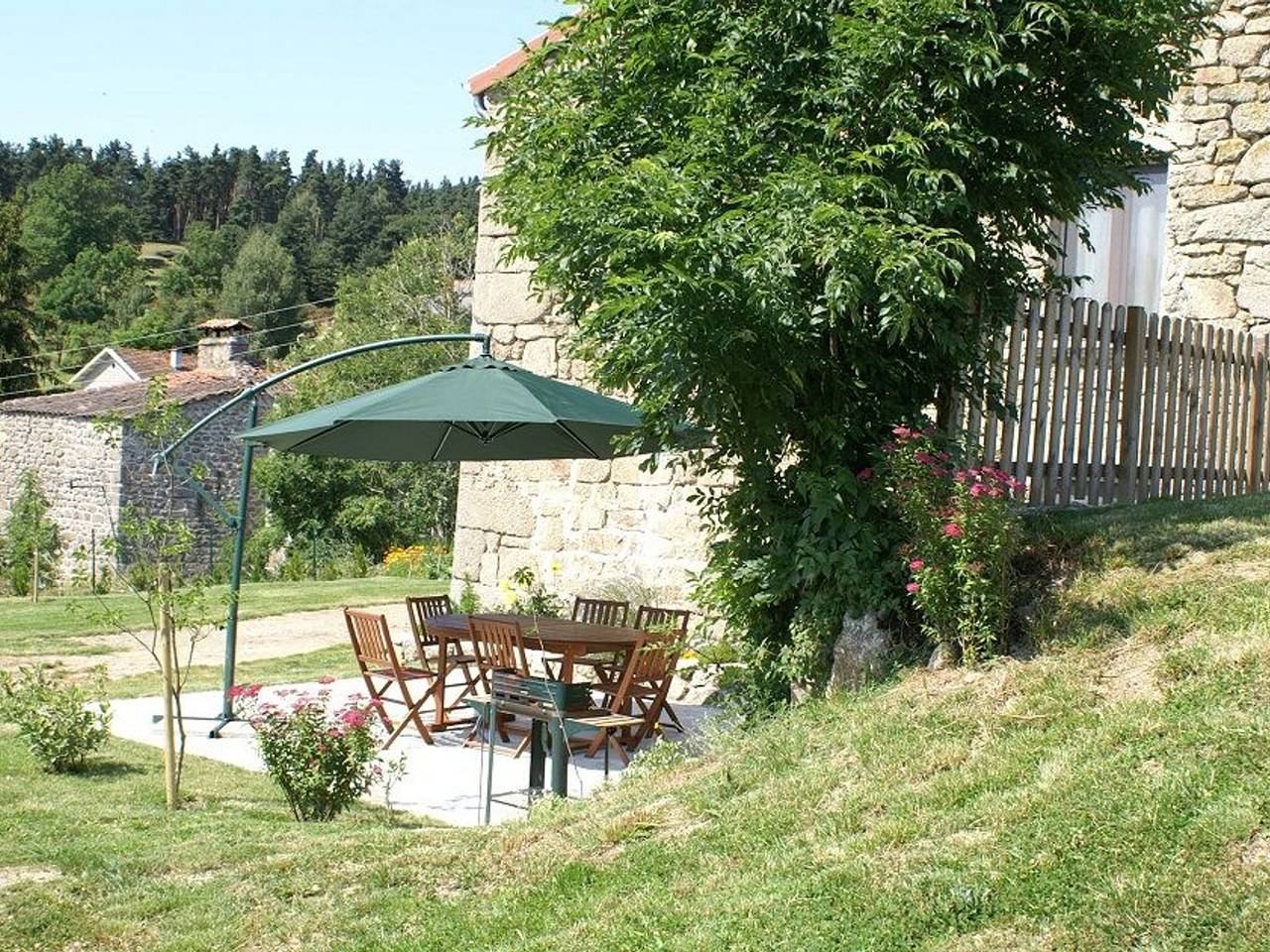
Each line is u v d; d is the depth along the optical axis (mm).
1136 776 4676
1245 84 10789
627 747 9430
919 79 7066
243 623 18188
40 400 39375
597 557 11945
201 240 108000
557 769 7688
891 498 7012
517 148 8414
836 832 5125
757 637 7684
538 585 12328
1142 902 3965
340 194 125312
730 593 7598
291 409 34719
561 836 6062
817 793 5574
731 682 7953
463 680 12453
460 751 9602
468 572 12945
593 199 7121
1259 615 5812
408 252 39031
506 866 5836
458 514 13055
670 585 11344
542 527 12406
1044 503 8039
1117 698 5488
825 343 7453
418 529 32719
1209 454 9406
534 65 8406
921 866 4598
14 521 34594
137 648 16094
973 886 4336
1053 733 5340
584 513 12094
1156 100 7660
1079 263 11758
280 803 8047
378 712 9328
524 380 8906
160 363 60312
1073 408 8164
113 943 5504
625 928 4781
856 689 6797
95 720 9547
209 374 49562
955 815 4898
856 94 7074
